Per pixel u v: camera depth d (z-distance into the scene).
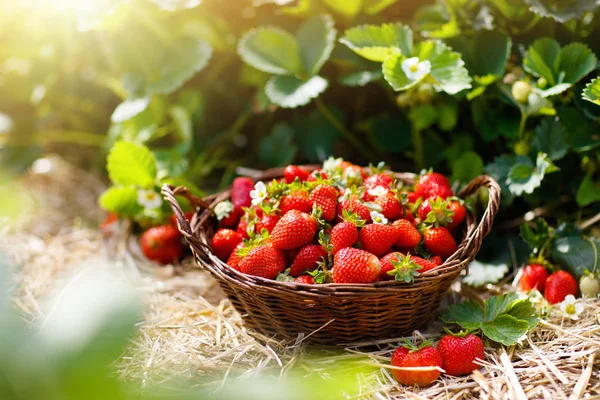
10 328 0.58
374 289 0.92
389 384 0.94
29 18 1.39
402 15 1.25
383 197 1.00
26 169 1.45
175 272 1.17
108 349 0.56
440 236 0.99
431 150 1.24
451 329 1.01
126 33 1.24
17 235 1.27
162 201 1.18
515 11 1.15
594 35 1.14
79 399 0.55
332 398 0.91
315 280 0.94
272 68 1.18
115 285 0.61
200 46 1.22
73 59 1.42
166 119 1.36
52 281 1.14
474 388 0.92
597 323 0.99
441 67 1.08
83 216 1.34
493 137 1.15
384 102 1.30
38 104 1.46
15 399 0.55
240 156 1.37
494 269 1.10
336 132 1.27
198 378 0.94
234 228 1.08
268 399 0.66
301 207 0.99
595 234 1.15
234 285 0.95
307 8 1.22
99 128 1.48
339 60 1.20
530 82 1.11
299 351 0.97
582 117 1.10
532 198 1.17
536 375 0.93
